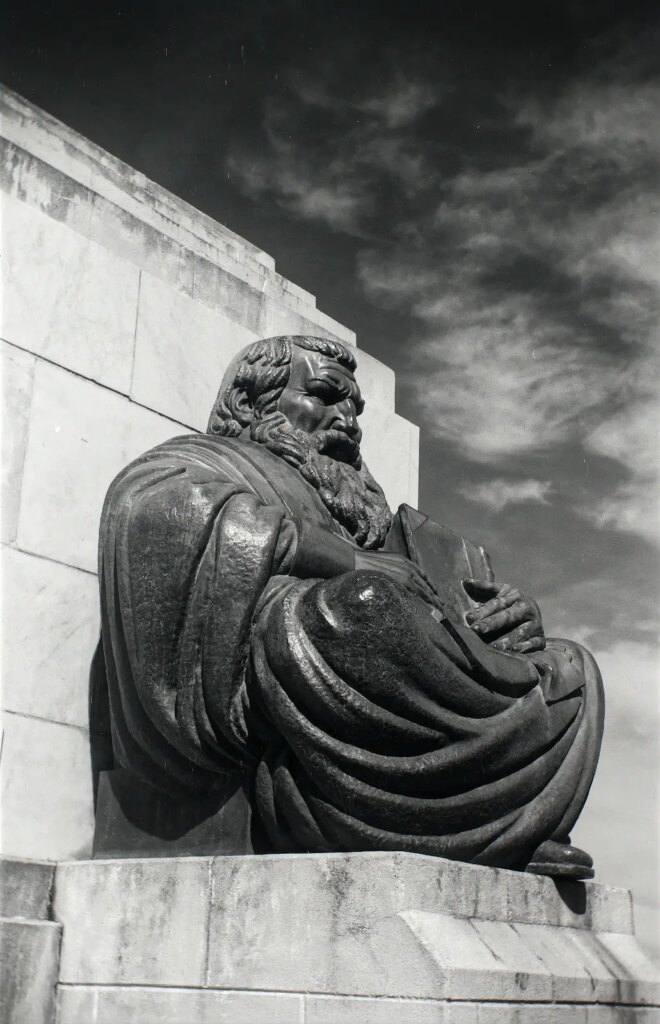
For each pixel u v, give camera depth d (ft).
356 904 12.21
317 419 17.72
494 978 12.07
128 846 14.92
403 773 13.17
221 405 18.24
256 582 13.89
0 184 17.88
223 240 23.18
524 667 14.99
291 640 13.24
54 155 20.13
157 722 14.12
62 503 16.58
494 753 14.03
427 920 12.16
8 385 16.24
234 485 14.82
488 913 13.24
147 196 21.86
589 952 14.42
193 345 19.27
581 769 15.52
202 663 13.92
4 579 15.61
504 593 16.51
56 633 16.08
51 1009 13.62
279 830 13.61
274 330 21.67
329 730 13.14
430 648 13.58
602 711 16.19
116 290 18.15
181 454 16.05
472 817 13.84
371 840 13.04
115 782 15.33
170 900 13.34
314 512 16.30
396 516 17.13
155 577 14.16
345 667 13.08
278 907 12.62
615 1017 13.85
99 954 13.61
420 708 13.42
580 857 15.02
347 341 23.84
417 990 11.60
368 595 13.24
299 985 12.23
